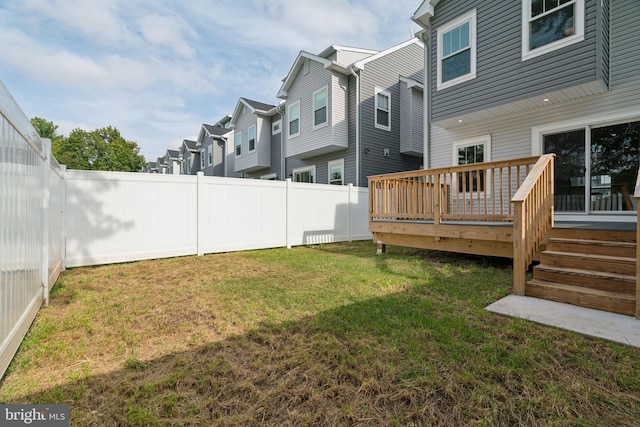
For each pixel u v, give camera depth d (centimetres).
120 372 214
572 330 268
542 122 656
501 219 480
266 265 568
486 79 662
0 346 193
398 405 179
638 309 291
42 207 341
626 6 558
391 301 350
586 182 604
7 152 208
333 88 1150
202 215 693
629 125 560
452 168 546
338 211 955
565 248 413
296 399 184
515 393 188
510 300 354
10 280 215
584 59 531
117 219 597
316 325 285
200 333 276
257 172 1806
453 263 575
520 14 609
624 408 174
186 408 177
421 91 1304
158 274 503
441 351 235
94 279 469
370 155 1182
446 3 739
